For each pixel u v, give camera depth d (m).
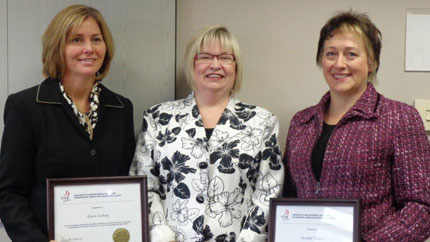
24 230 1.39
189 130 1.59
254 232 1.52
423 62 1.87
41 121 1.45
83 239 1.42
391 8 1.87
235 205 1.55
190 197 1.54
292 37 1.89
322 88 1.90
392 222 1.34
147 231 1.46
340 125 1.44
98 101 1.56
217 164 1.55
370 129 1.39
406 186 1.35
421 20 1.86
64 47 1.46
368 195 1.38
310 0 1.88
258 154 1.58
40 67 1.77
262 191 1.59
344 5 1.87
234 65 1.66
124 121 1.63
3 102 1.76
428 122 1.86
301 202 1.41
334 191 1.42
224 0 1.88
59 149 1.46
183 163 1.56
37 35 1.76
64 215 1.41
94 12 1.52
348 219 1.36
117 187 1.46
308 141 1.52
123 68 1.81
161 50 1.82
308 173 1.48
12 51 1.76
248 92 1.92
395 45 1.87
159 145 1.61
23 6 1.75
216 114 1.66
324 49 1.49
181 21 1.89
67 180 1.41
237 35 1.90
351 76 1.44
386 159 1.38
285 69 1.91
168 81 1.84
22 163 1.43
